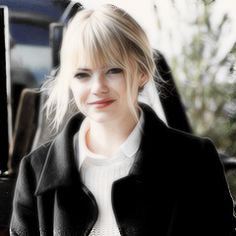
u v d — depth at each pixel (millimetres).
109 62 4043
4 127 7621
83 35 4020
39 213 4562
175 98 7996
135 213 4289
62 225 4371
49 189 4387
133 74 4152
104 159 4367
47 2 9672
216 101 14969
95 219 4312
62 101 4363
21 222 4750
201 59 14594
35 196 4676
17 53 10688
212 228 4555
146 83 4363
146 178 4316
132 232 4277
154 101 6547
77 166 4426
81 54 4023
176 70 14469
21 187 4742
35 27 10227
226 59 14320
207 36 14258
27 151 8109
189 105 15875
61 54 4195
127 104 4215
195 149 4590
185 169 4465
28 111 8320
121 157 4383
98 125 4371
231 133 14852
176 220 4367
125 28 4059
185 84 15023
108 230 4363
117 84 4113
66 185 4328
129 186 4309
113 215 4340
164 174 4371
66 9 8383
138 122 4438
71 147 4473
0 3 9719
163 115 7570
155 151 4418
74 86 4203
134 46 4113
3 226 6887
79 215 4352
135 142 4406
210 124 15258
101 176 4391
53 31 7875
